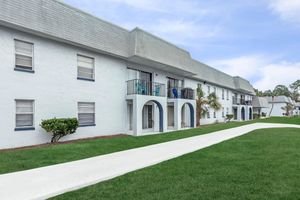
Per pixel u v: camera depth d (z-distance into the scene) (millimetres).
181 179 6207
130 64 19766
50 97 13711
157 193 5203
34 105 12914
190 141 13758
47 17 13195
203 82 32625
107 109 17328
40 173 6961
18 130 12141
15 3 11797
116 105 18078
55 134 13289
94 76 16469
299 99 96500
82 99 15586
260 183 5824
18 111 12328
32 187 5707
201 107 29719
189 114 27422
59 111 14180
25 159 8797
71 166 7824
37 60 13133
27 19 12195
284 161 8180
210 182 5938
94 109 16453
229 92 43125
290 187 5523
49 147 11430
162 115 20656
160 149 11070
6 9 11383
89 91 16062
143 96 18656
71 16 14648
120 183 5957
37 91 13070
